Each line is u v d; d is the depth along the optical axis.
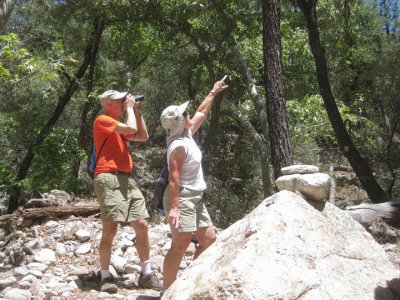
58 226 6.95
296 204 3.84
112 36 16.31
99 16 14.31
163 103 21.38
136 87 21.30
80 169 16.52
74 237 6.59
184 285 3.54
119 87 17.14
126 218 4.96
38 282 5.12
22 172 16.42
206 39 13.96
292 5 13.26
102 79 17.16
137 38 15.47
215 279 3.36
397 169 14.94
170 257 4.41
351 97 16.38
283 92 8.72
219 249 3.70
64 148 14.34
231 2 13.40
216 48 13.86
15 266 5.91
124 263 5.69
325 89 11.23
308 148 15.29
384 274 3.71
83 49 17.03
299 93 16.25
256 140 13.27
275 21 8.80
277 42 8.79
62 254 6.14
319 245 3.65
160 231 7.04
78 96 17.83
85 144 15.95
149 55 17.22
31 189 14.77
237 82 15.51
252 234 3.59
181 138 4.41
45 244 6.43
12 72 10.49
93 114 15.95
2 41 10.09
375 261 3.80
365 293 3.50
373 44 16.80
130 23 14.64
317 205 4.02
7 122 16.41
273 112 8.67
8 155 18.61
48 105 17.80
